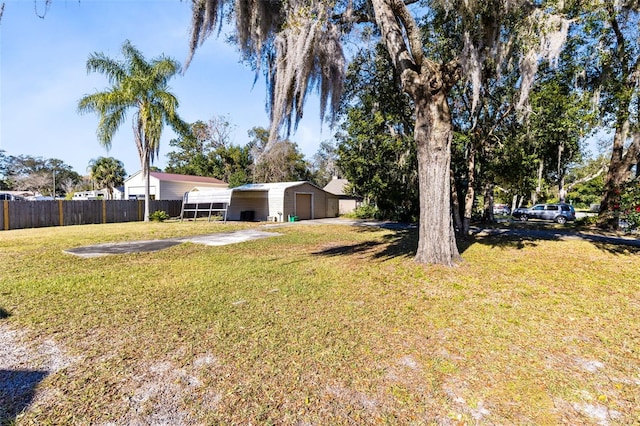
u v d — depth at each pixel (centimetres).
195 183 2438
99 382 221
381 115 969
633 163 1129
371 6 607
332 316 339
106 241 968
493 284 448
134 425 179
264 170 3105
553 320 325
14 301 394
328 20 537
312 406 195
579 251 703
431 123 542
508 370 234
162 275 530
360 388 213
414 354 258
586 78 865
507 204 3158
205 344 277
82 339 288
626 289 427
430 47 778
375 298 397
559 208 1847
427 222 568
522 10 620
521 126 927
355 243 905
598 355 255
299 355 257
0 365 244
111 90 1494
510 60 707
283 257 691
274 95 598
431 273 502
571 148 1331
